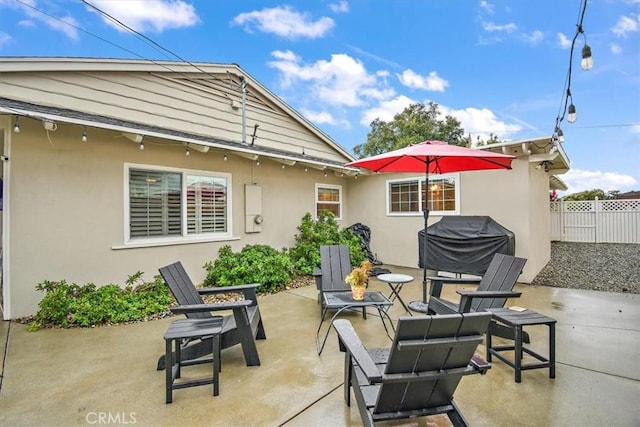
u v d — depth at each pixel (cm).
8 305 442
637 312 467
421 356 182
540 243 754
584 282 652
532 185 673
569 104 488
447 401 208
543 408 241
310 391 268
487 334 322
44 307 425
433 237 637
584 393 261
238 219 708
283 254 682
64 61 539
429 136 2100
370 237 920
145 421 230
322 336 389
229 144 641
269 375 295
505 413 235
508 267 374
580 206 1145
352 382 234
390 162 495
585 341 364
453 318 178
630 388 269
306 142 980
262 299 552
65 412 241
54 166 475
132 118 633
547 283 647
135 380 288
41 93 526
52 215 473
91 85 580
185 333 265
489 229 599
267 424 226
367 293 426
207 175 655
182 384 255
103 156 520
